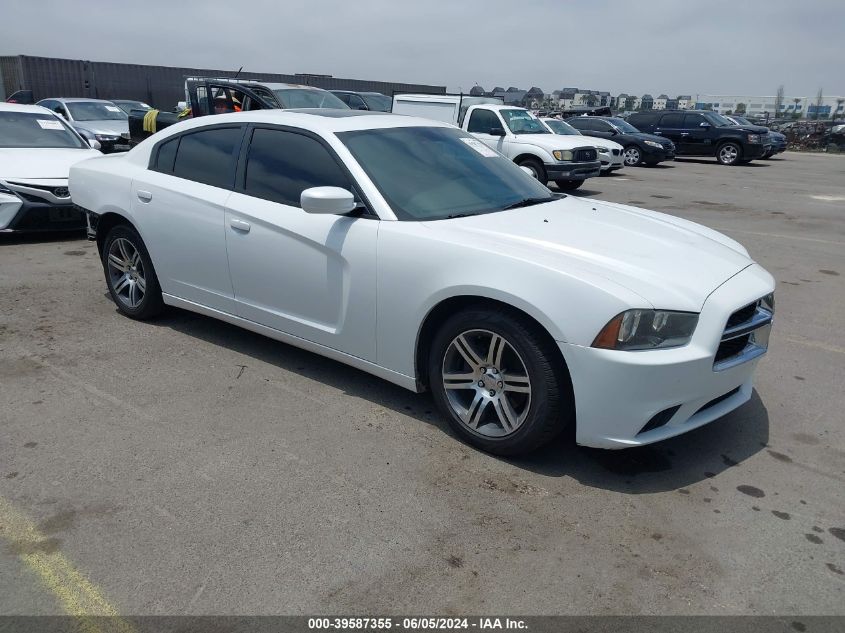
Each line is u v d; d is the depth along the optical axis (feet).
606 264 10.40
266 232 13.12
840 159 86.89
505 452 10.89
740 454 11.45
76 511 9.46
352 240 11.90
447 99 46.42
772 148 74.23
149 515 9.41
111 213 16.37
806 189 48.57
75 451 11.02
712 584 8.32
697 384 9.93
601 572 8.48
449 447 11.37
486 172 13.99
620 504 9.90
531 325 10.18
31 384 13.44
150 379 13.78
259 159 13.74
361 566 8.49
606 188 47.50
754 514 9.76
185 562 8.50
